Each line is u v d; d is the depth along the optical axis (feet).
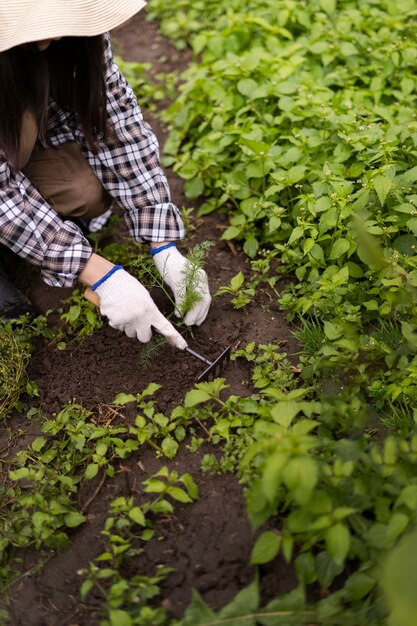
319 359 3.70
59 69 3.62
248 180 4.79
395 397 3.53
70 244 3.71
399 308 3.83
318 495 2.81
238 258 4.67
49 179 4.27
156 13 6.68
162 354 4.09
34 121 3.72
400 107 4.99
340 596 2.82
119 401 3.64
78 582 3.24
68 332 4.32
